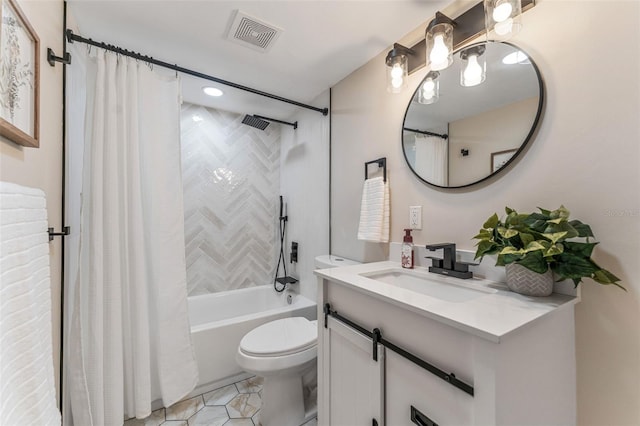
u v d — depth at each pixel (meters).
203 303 2.41
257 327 1.74
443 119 1.23
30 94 0.84
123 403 1.37
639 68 0.73
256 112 2.55
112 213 1.33
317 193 2.21
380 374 0.86
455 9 1.20
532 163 0.94
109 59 1.38
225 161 2.58
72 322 1.22
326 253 2.08
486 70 1.07
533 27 0.95
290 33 1.42
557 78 0.89
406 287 1.24
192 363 1.57
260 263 2.76
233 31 1.41
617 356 0.76
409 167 1.38
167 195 1.53
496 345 0.57
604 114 0.79
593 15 0.81
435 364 0.70
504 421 0.58
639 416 0.72
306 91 2.09
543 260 0.77
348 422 1.01
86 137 1.34
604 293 0.78
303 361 1.40
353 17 1.30
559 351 0.76
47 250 0.80
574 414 0.82
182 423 1.46
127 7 1.23
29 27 0.81
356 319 0.99
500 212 1.03
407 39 1.42
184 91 2.14
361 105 1.73
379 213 1.48
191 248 2.42
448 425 0.67
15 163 0.78
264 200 2.79
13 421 0.57
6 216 0.57
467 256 1.13
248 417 1.51
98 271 1.27
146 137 1.49
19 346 0.60
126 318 1.40
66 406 1.25
